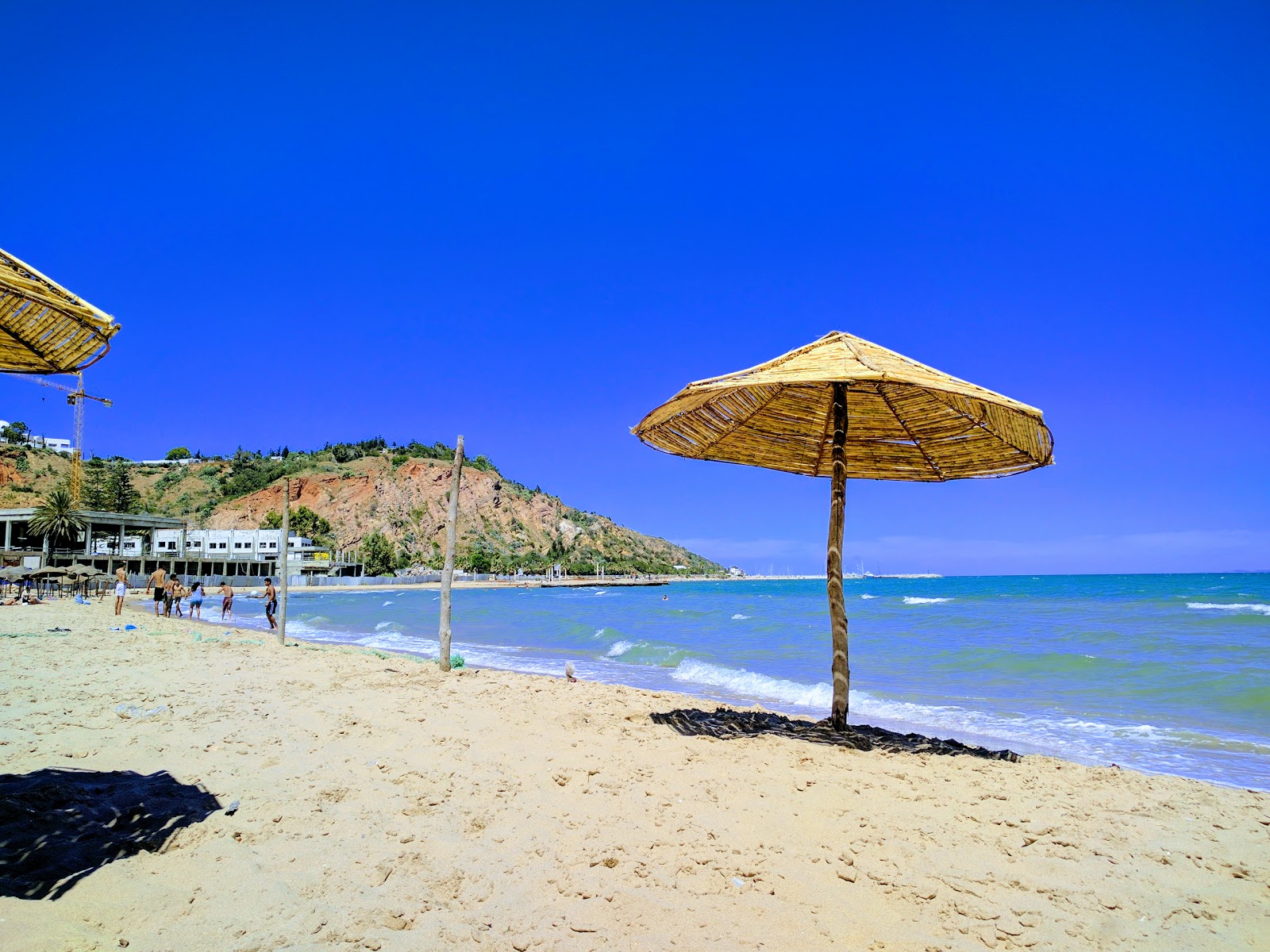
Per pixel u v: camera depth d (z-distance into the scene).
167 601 28.81
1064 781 6.00
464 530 155.75
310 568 105.69
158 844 4.32
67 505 66.00
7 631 19.00
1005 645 21.12
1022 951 3.42
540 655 21.06
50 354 3.94
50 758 6.04
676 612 41.75
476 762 6.31
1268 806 5.48
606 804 5.27
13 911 3.34
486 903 3.77
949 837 4.75
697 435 7.82
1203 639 21.31
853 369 5.82
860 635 25.86
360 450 166.25
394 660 14.17
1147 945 3.50
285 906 3.64
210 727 7.42
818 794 5.51
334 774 5.88
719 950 3.36
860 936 3.52
